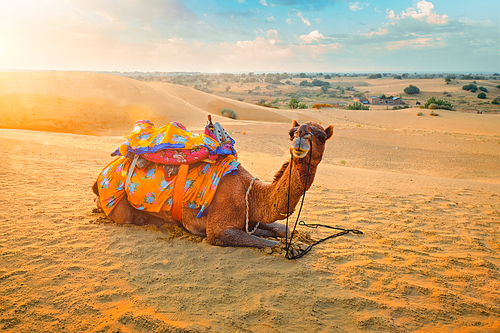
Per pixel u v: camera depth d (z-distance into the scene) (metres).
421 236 5.79
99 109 48.41
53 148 13.97
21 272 3.69
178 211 4.81
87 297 3.34
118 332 2.88
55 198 6.63
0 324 2.86
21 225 5.03
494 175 25.00
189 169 4.81
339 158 29.81
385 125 70.69
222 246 4.71
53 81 54.31
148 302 3.35
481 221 6.87
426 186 12.20
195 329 2.96
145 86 64.31
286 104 164.12
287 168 4.19
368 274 4.19
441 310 3.49
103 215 5.74
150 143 4.85
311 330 3.07
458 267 4.55
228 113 75.88
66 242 4.55
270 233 5.22
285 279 3.93
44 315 3.03
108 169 5.26
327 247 5.06
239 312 3.27
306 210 7.17
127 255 4.31
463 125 70.62
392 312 3.41
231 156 4.86
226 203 4.62
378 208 7.59
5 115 38.62
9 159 10.39
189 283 3.75
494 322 3.33
